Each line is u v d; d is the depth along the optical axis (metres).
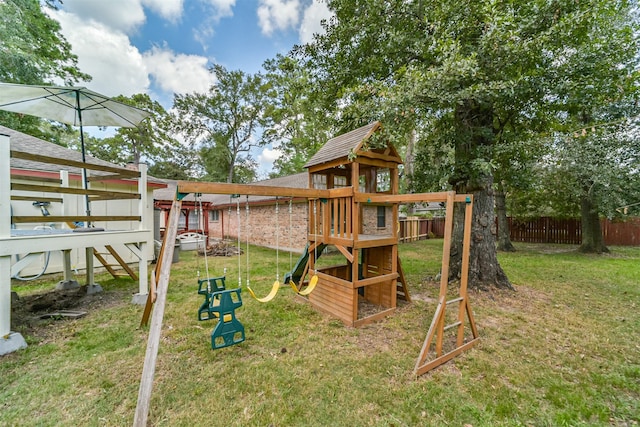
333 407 2.14
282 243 10.84
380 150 4.43
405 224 13.47
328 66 6.21
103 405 2.13
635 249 10.26
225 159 23.77
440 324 2.76
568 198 9.65
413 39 4.71
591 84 4.05
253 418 2.02
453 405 2.17
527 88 3.95
